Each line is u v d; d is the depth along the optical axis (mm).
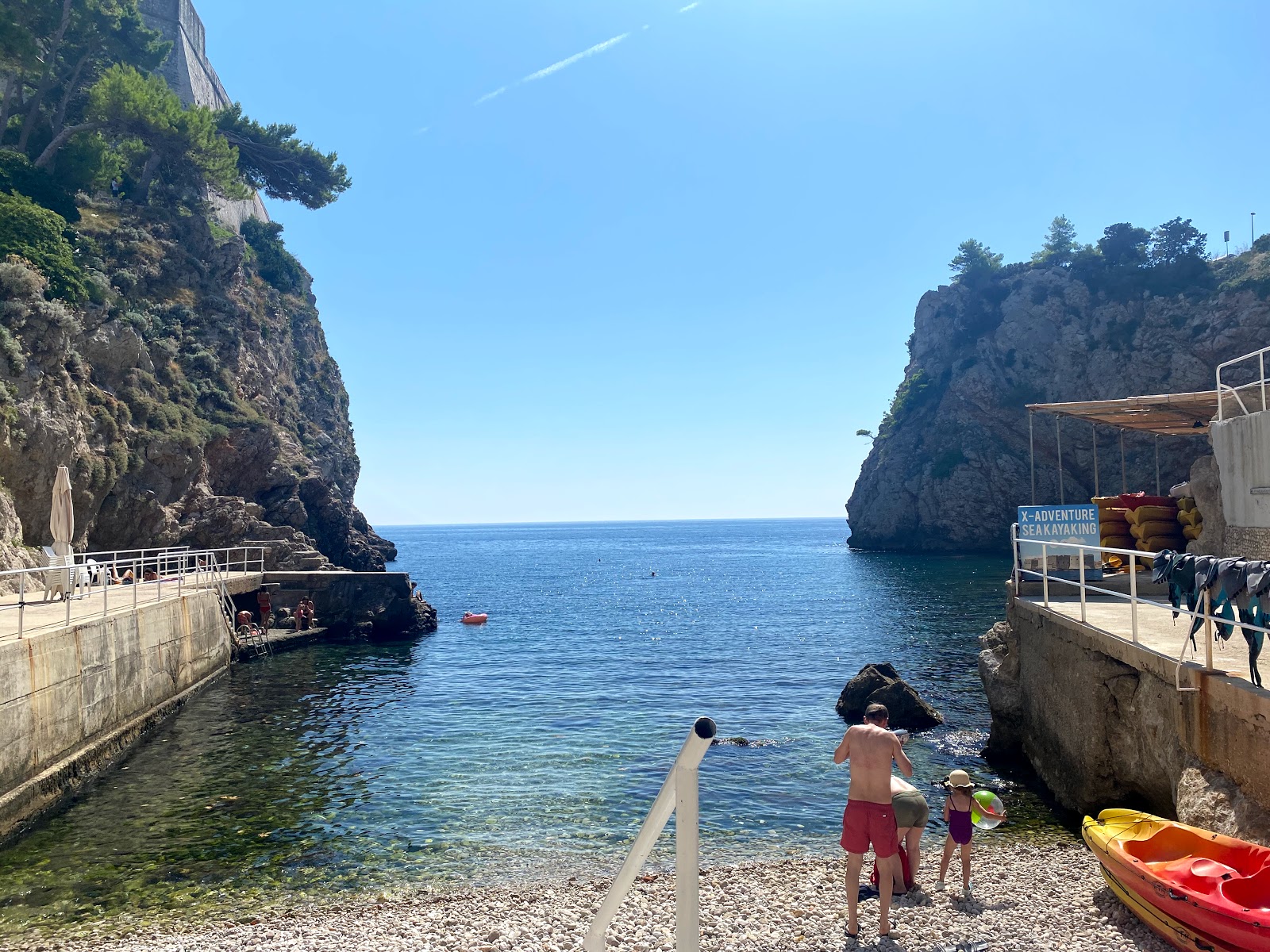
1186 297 89938
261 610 34062
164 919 9734
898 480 106625
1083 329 94625
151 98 59125
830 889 9391
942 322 109875
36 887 10789
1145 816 8031
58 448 36188
